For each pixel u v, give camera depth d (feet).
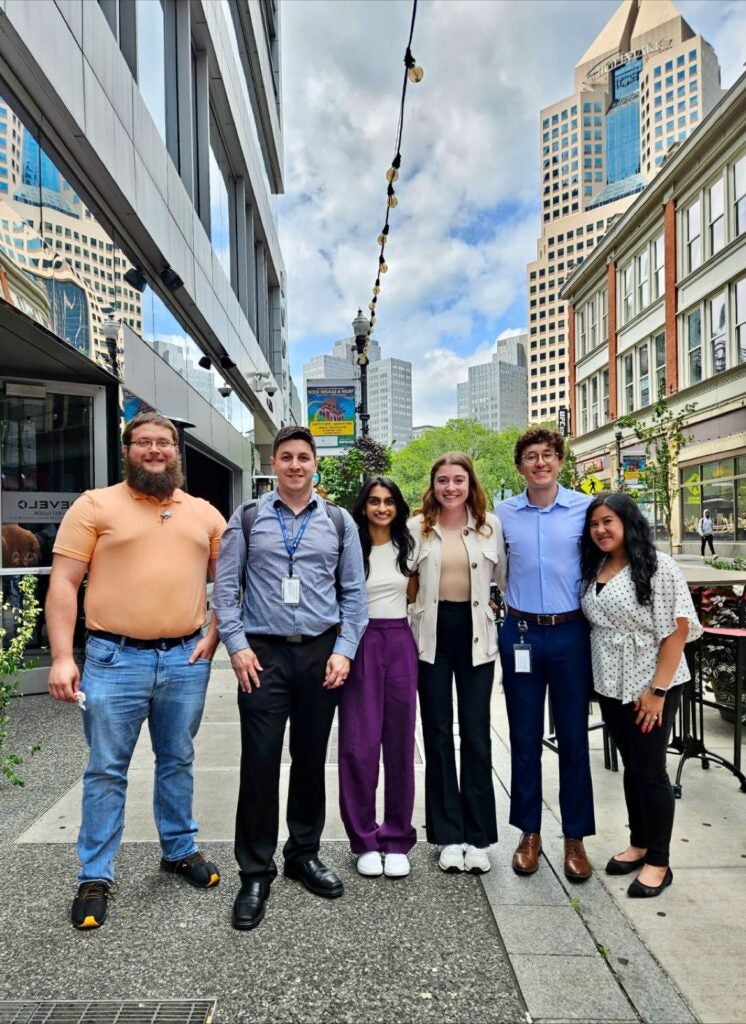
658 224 94.17
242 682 9.15
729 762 13.56
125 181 24.81
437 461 10.30
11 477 22.22
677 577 9.38
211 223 46.03
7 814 11.87
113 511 9.17
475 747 10.03
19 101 17.70
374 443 63.05
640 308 102.01
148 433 9.18
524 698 10.16
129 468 9.27
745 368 73.36
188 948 8.02
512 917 8.62
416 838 10.39
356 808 10.00
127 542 9.12
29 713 18.52
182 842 9.68
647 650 9.45
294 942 8.13
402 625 10.18
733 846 10.52
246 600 9.50
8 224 16.90
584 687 10.04
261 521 9.37
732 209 76.64
